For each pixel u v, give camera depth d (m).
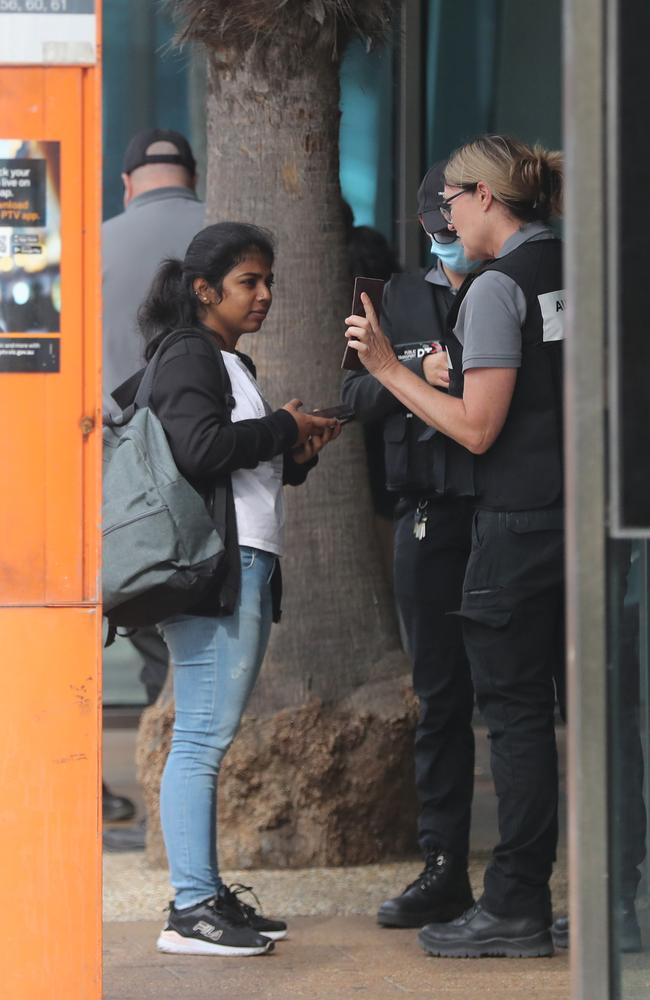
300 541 19.45
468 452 14.98
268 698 19.22
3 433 11.28
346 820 19.16
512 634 14.81
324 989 14.34
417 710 19.42
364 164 26.20
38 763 11.35
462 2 26.11
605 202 9.48
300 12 18.48
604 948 9.73
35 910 11.38
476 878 18.77
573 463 9.58
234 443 14.62
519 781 15.06
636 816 10.60
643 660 10.76
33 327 11.26
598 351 9.53
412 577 16.58
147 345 15.54
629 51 9.41
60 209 11.20
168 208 21.52
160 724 19.55
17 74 11.09
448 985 14.45
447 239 15.87
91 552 11.37
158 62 27.30
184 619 15.16
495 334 14.44
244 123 19.11
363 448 19.94
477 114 26.31
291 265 19.23
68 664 11.35
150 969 15.02
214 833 15.56
